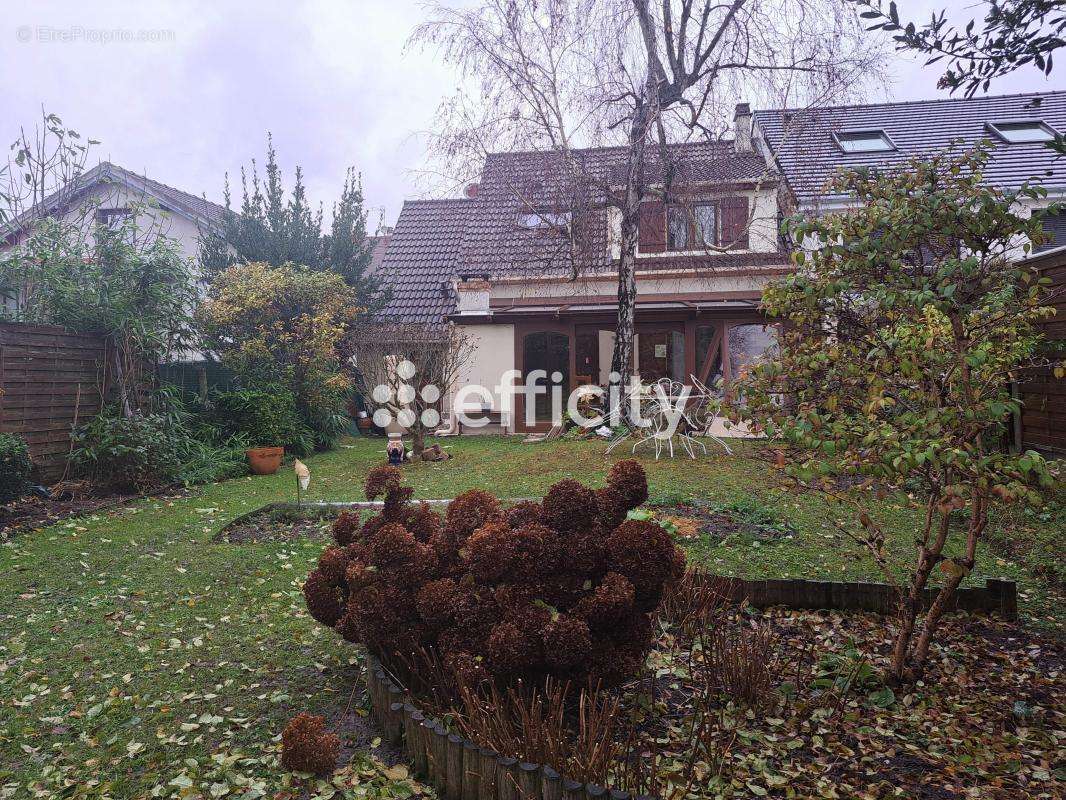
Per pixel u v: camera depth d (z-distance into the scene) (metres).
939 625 4.16
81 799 2.62
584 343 15.55
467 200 20.09
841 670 3.54
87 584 5.15
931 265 3.49
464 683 2.78
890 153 14.52
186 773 2.76
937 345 3.02
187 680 3.61
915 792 2.59
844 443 2.96
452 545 3.23
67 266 9.33
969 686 3.41
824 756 2.84
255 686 3.52
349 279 15.71
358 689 3.47
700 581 4.38
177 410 10.47
